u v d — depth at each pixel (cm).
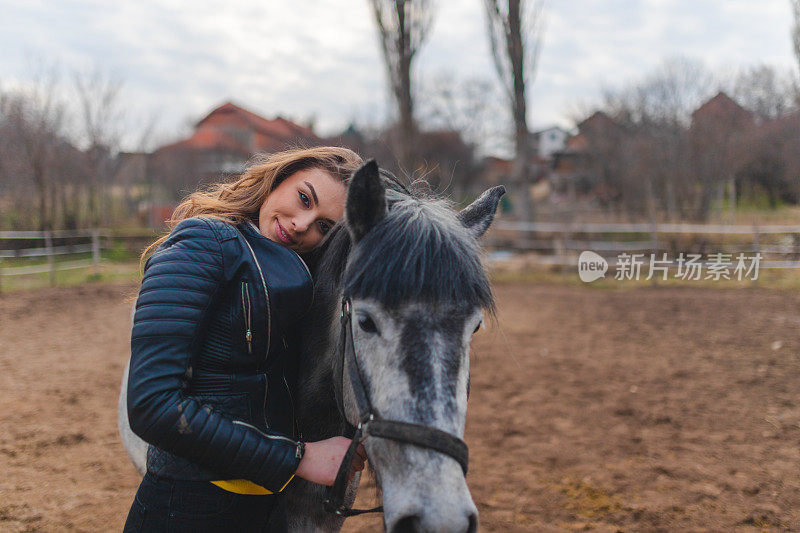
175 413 109
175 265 118
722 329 786
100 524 291
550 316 909
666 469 368
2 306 888
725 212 1958
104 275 1238
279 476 117
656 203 2003
